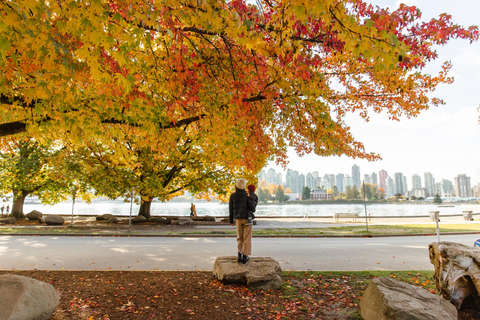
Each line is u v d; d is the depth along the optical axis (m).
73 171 21.03
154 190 22.25
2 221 21.72
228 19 4.30
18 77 6.22
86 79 6.31
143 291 5.61
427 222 25.92
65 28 4.05
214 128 7.15
